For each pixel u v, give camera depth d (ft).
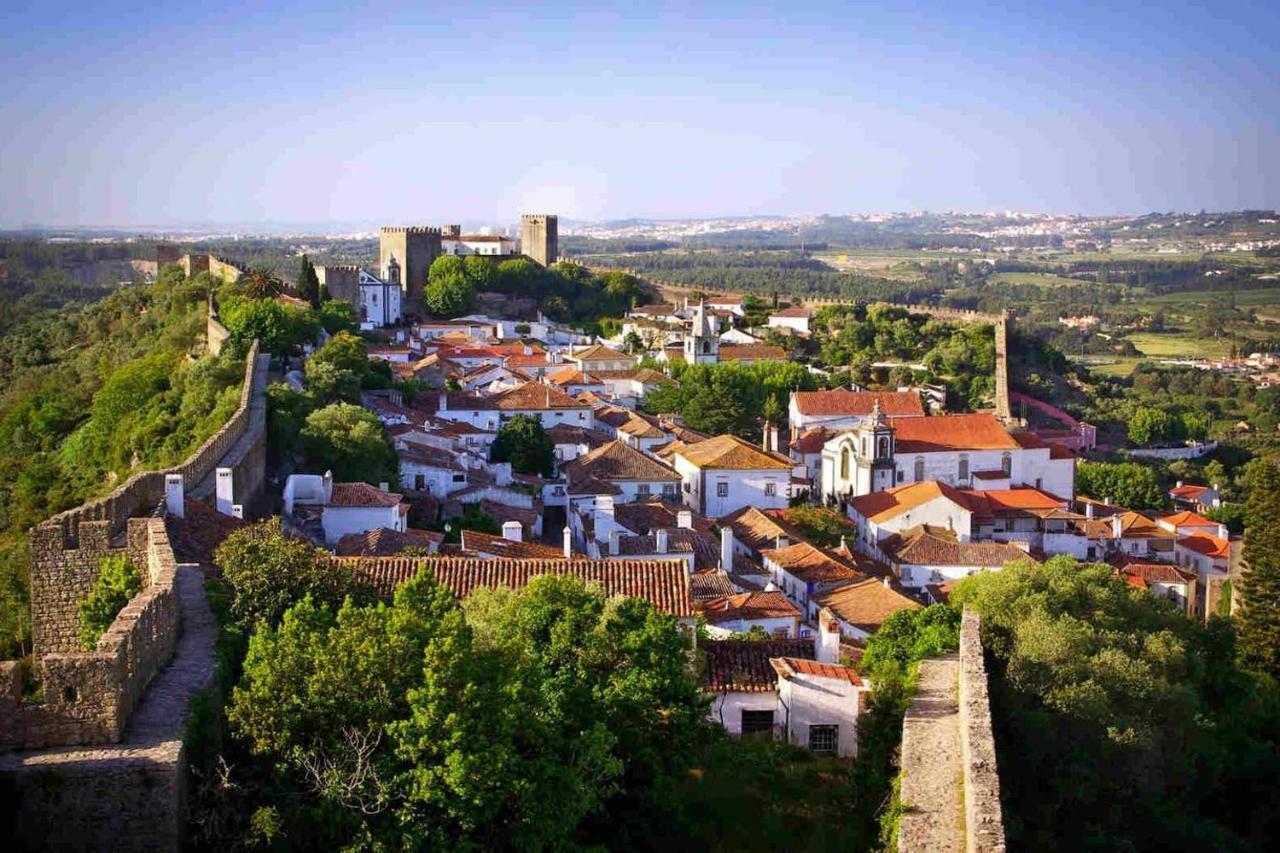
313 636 103.04
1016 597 170.60
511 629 119.34
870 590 242.58
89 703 89.45
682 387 496.64
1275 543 273.95
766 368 531.50
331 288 625.00
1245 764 177.78
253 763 97.50
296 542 136.67
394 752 96.48
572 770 103.96
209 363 332.60
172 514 164.25
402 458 302.66
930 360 629.92
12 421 394.32
